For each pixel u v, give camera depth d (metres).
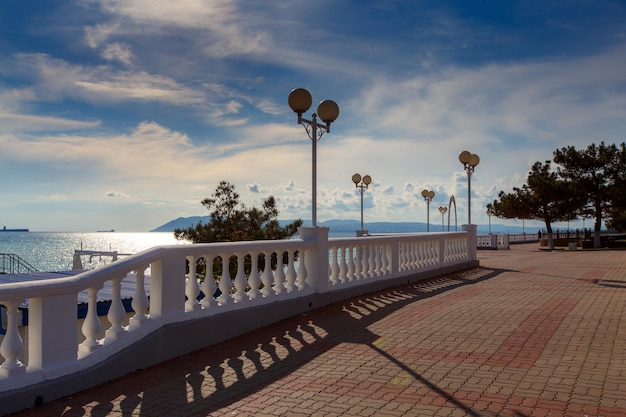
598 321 9.20
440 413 5.12
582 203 41.75
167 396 5.86
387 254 14.02
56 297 5.85
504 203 43.16
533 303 11.25
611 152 41.34
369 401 5.52
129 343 6.79
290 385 6.14
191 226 18.62
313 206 11.12
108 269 6.48
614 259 24.69
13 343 5.45
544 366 6.57
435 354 7.26
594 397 5.43
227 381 6.35
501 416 5.00
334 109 11.28
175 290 7.57
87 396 5.86
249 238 17.62
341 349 7.66
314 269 10.84
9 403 5.32
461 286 14.42
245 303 8.88
